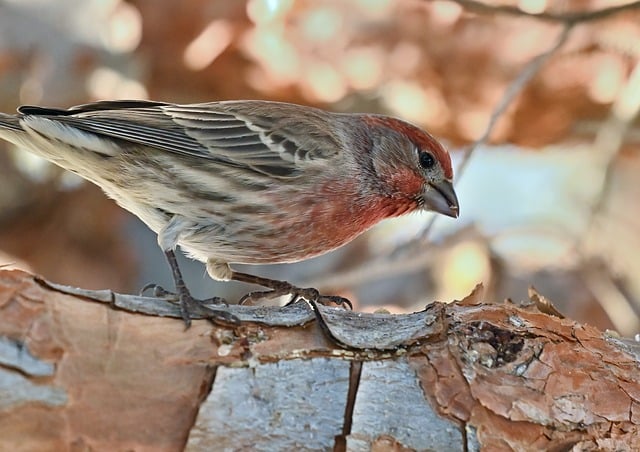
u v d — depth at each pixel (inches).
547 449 290.7
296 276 658.2
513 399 293.0
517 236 635.5
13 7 604.1
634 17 572.7
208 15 589.6
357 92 617.3
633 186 649.0
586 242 613.9
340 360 294.8
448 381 293.4
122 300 292.7
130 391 278.7
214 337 292.0
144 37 598.5
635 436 294.5
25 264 655.8
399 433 286.4
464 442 287.1
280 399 286.5
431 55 598.5
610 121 580.7
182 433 278.8
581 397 296.2
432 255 590.9
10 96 607.2
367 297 647.8
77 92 608.4
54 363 274.4
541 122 621.6
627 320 596.4
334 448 284.4
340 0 596.4
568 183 666.2
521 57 589.6
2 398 268.1
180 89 621.0
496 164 671.8
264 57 602.9
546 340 304.8
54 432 270.7
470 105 614.9
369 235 668.7
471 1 482.0
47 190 648.4
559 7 576.4
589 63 591.8
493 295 633.0
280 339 296.2
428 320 307.0
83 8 609.0
